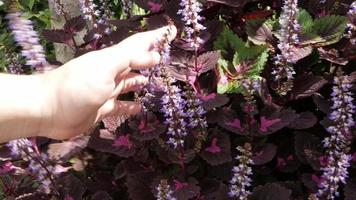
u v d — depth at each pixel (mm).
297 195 560
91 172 644
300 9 636
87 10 694
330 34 594
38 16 1086
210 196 554
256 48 593
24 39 550
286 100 601
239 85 580
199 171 591
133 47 410
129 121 570
